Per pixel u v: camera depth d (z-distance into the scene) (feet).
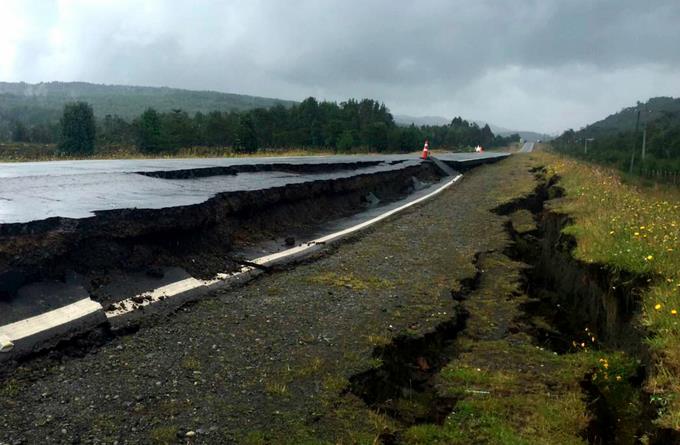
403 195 61.21
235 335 16.15
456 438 12.19
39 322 14.79
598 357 18.06
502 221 40.06
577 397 14.37
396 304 20.07
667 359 15.83
